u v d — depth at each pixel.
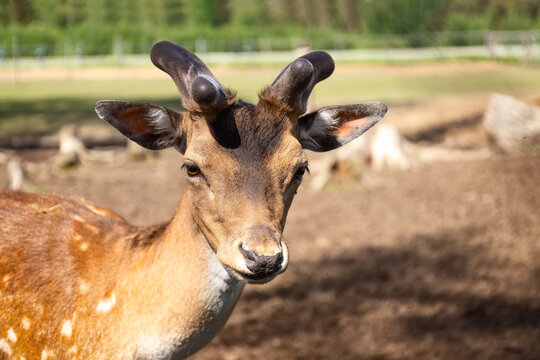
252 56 41.22
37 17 61.62
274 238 2.96
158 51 3.36
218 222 3.10
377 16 48.88
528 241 9.30
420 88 25.20
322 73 3.56
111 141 17.11
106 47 44.41
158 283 3.31
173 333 3.29
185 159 3.19
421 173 13.88
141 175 13.54
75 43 44.12
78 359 3.41
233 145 3.10
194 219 3.26
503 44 36.38
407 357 6.16
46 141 16.83
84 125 19.23
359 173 12.70
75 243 3.63
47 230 3.72
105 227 3.75
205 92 2.99
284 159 3.13
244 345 6.35
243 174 3.08
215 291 3.29
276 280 7.99
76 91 27.55
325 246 9.24
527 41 32.06
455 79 26.36
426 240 9.47
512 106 16.48
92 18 63.25
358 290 7.69
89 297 3.44
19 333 3.52
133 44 44.47
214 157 3.10
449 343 6.42
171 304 3.28
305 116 3.48
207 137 3.14
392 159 14.58
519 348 6.29
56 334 3.45
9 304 3.55
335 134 3.57
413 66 35.19
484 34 38.31
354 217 10.67
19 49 43.12
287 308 7.21
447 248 9.12
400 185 12.82
